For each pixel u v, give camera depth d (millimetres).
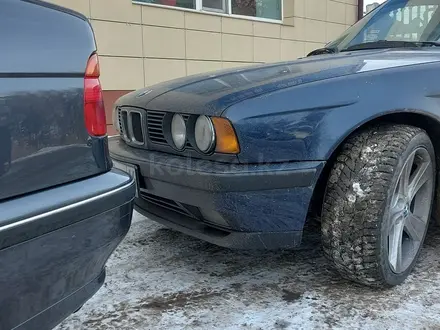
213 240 2182
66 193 1474
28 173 1390
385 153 2141
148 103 2387
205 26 6684
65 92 1489
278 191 2021
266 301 2246
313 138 2035
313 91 2068
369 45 3049
